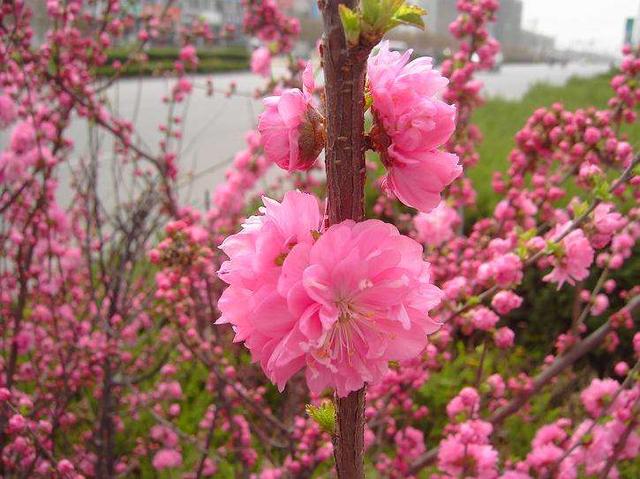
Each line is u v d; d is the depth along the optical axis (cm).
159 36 454
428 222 357
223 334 411
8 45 314
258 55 430
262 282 100
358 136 98
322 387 101
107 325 346
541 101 1562
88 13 402
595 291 292
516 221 326
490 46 351
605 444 262
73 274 421
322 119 105
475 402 267
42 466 310
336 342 101
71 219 431
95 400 430
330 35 91
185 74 452
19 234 375
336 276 96
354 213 102
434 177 100
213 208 484
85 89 375
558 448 276
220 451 364
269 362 100
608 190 226
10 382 331
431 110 96
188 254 262
